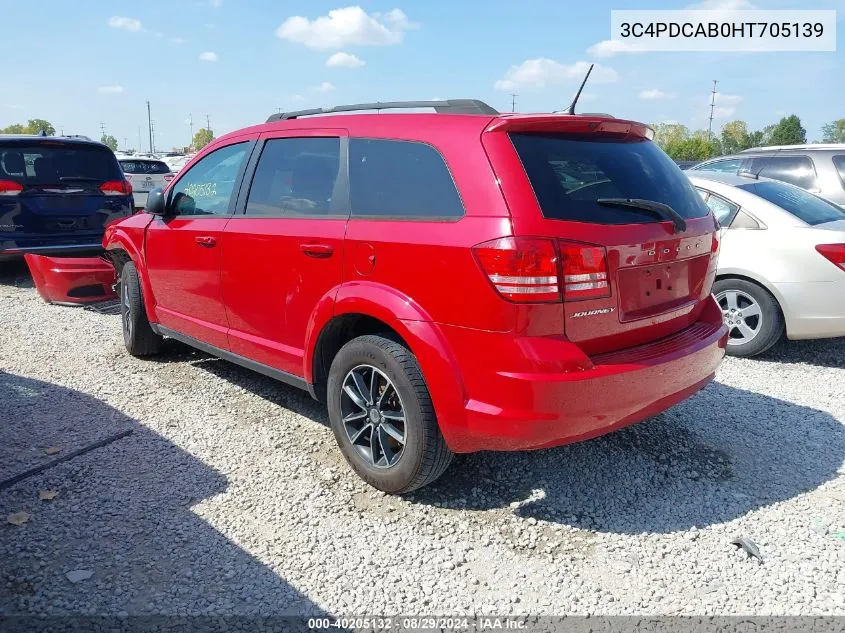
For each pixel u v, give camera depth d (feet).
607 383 9.77
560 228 9.53
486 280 9.56
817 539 10.45
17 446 13.19
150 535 10.35
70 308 24.56
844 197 27.63
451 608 8.93
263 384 16.84
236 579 9.41
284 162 13.48
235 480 12.05
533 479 12.21
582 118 10.57
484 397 9.85
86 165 28.58
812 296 17.94
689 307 11.68
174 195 16.42
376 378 11.43
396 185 11.18
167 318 16.71
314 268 12.13
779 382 17.39
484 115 10.53
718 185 19.76
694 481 12.20
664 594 9.21
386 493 11.66
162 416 14.76
